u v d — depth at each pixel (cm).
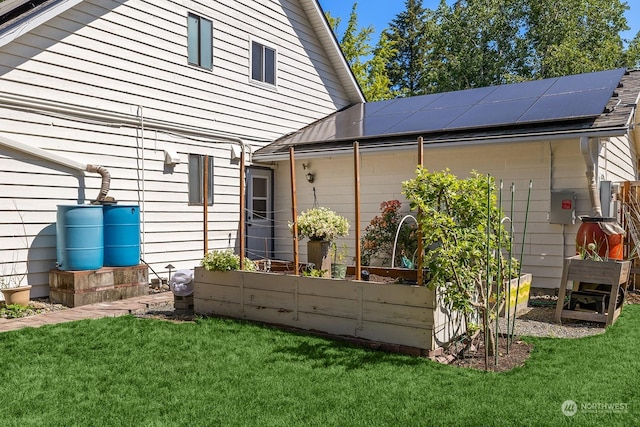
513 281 591
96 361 434
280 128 1157
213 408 338
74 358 442
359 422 315
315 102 1269
